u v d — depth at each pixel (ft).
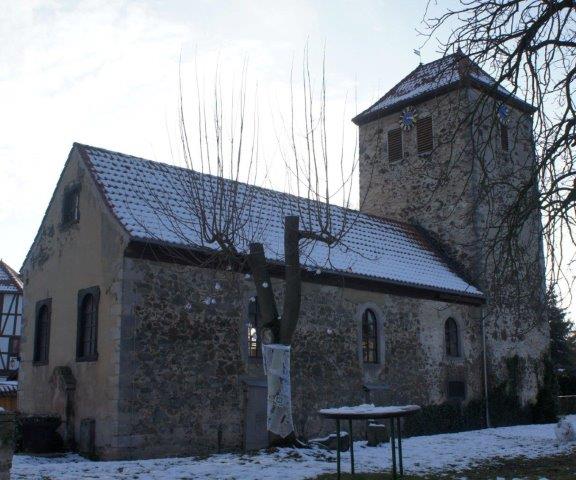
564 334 121.70
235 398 47.75
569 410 90.68
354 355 56.65
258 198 59.72
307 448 38.86
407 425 59.36
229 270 47.50
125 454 41.45
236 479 29.76
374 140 85.56
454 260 73.31
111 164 52.42
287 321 38.93
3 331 106.63
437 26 34.91
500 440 52.26
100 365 44.47
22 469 32.78
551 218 31.35
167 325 45.09
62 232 53.06
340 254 59.57
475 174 72.49
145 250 44.78
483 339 69.10
